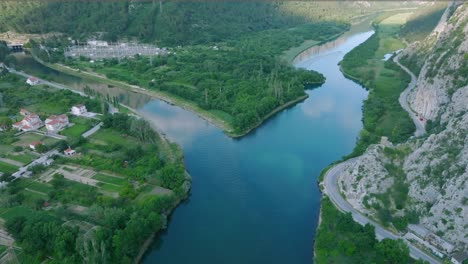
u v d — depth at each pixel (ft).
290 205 533.55
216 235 482.69
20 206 495.82
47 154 630.33
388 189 487.61
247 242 469.98
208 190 569.23
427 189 462.60
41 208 495.00
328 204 504.02
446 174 457.27
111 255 409.69
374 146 540.93
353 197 502.79
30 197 516.32
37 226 425.28
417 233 433.48
